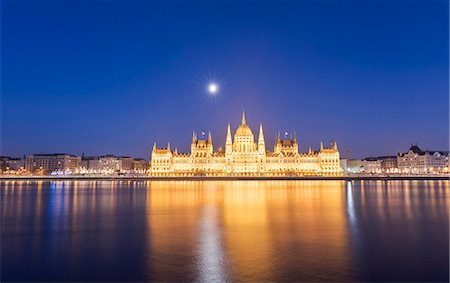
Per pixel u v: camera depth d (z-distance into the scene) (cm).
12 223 5828
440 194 11488
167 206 8131
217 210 7325
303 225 5459
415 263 3562
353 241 4403
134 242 4412
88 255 3891
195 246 4197
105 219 6197
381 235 4722
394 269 3394
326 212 6938
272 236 4684
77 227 5441
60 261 3697
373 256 3778
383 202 8812
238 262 3609
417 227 5297
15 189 14888
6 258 3806
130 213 6931
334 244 4269
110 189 14800
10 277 3266
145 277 3238
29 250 4100
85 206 8225
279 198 10044
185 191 13312
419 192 12538
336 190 13700
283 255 3825
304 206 8006
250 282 3119
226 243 4328
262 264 3547
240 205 8262
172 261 3659
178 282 3127
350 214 6638
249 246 4188
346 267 3453
